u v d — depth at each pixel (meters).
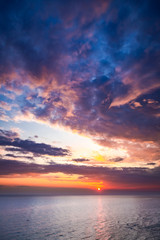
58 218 35.75
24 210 51.09
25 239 19.70
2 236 21.09
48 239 19.70
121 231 23.72
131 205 71.38
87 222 31.02
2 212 46.28
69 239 19.69
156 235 21.36
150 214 42.75
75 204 77.00
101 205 71.81
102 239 19.75
